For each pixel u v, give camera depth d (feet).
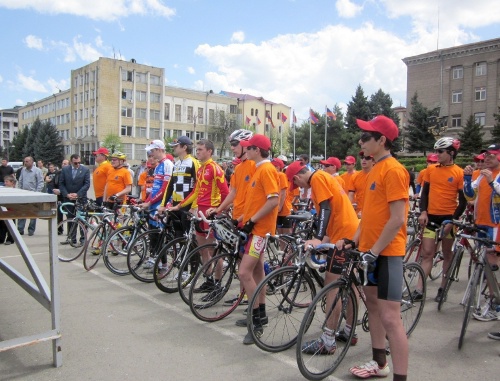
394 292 9.95
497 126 118.21
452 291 19.43
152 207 21.74
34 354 12.29
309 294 13.76
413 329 14.06
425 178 18.54
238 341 13.50
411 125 131.44
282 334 13.41
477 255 14.74
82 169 30.25
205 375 11.22
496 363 12.17
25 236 32.12
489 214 17.43
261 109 242.78
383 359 11.27
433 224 17.94
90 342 13.21
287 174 13.03
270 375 11.28
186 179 20.30
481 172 16.79
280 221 22.39
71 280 20.30
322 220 12.19
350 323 12.12
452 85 155.74
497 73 144.15
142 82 194.70
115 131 187.52
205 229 18.12
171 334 13.96
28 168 34.71
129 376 11.10
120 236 21.53
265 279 12.84
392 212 9.61
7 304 16.62
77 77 200.03
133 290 18.81
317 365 11.57
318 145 146.92
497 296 15.28
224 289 15.96
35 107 255.70
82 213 25.17
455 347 13.26
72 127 206.90
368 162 20.18
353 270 11.65
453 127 155.02
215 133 208.33
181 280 16.10
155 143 21.94
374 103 172.86
